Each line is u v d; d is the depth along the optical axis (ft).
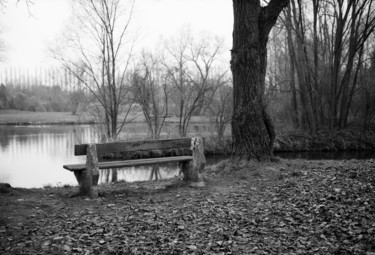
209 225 18.60
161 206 21.62
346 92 90.38
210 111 80.43
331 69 88.58
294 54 86.07
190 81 79.00
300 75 88.28
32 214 19.80
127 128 88.07
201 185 26.03
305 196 22.07
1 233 16.90
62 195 24.48
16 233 17.04
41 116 191.93
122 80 77.30
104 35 76.07
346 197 21.06
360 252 14.70
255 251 15.58
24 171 56.24
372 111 93.86
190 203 22.08
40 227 17.90
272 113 93.66
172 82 79.71
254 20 29.53
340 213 18.86
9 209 20.34
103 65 76.48
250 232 17.70
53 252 15.29
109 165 23.58
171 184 27.45
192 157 26.40
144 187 27.20
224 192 24.35
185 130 79.61
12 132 126.62
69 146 87.71
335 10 85.20
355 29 88.38
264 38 30.27
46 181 47.73
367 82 94.32
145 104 77.46
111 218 19.51
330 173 27.30
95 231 17.56
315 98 87.66
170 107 83.20
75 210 20.92
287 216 19.40
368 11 81.82
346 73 88.02
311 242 16.26
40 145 89.71
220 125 78.64
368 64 95.50
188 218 19.45
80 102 87.71
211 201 22.30
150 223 18.70
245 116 29.96
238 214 20.02
